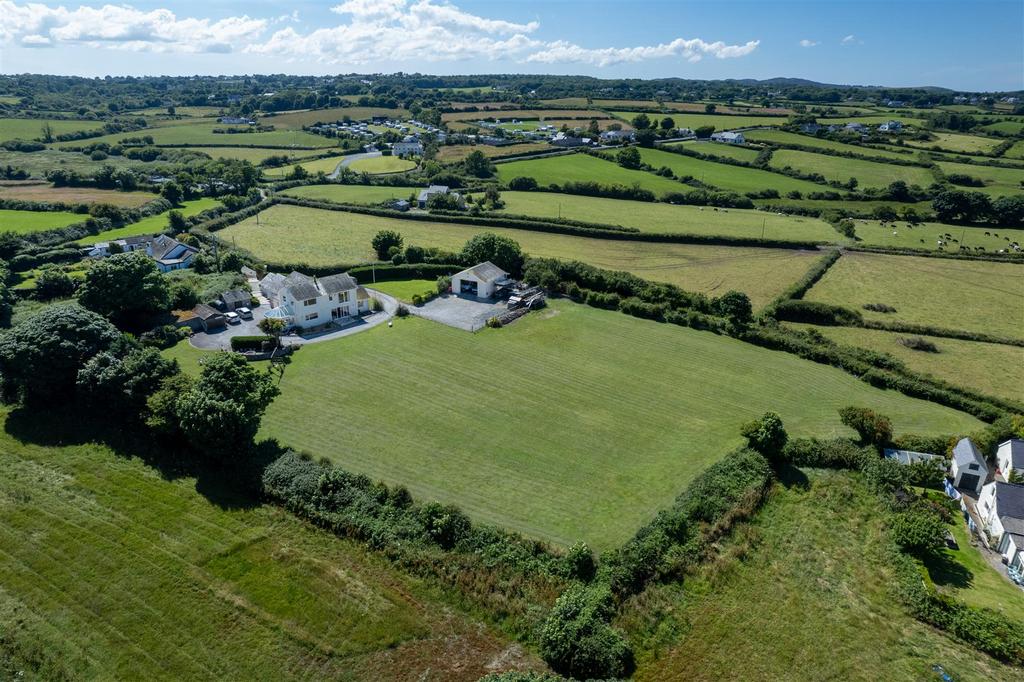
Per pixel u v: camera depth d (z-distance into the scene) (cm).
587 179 16588
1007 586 4175
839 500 5012
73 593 3844
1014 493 4662
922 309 8912
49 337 5862
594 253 11450
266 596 3875
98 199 13962
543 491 4928
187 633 3606
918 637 3775
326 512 4525
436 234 12531
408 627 3700
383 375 6831
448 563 4119
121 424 5653
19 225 11606
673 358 7475
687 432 5875
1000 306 9056
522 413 6125
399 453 5359
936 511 4838
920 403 6519
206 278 9631
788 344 7688
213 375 5153
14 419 5788
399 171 18000
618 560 4097
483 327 8238
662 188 15988
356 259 10881
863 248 11662
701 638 3716
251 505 4678
